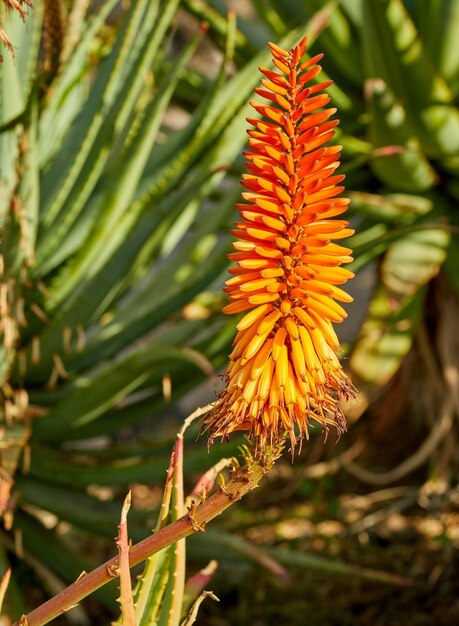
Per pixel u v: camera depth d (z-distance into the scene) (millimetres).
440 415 4641
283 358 1203
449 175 4293
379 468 4945
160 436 5395
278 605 3977
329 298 1212
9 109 3148
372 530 4410
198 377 3604
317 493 4652
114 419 3654
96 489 4969
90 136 3303
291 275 1191
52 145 3564
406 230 3414
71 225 3455
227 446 3201
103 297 3338
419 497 4535
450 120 3996
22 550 3617
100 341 3521
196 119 3523
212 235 3771
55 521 4395
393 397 4965
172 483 1619
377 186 4383
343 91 4371
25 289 3240
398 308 4047
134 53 3482
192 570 4133
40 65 3396
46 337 3375
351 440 5105
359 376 4086
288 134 1158
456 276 4285
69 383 3656
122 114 3266
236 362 1234
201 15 4520
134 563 1255
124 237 3340
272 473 4973
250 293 1214
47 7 3041
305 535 4395
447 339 4535
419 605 3889
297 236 1187
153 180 3637
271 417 1194
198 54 8539
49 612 1271
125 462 3488
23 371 3379
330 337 1235
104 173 3551
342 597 3998
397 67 3867
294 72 1155
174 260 3834
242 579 4102
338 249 1203
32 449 3516
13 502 3139
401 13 3674
